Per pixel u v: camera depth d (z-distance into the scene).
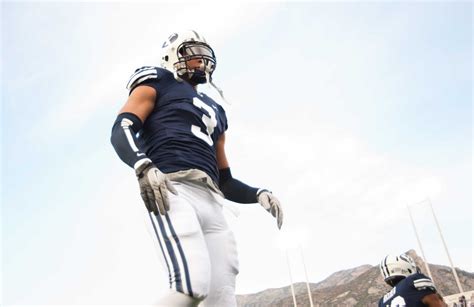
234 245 2.47
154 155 2.34
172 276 1.96
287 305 39.66
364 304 32.12
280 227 2.78
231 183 2.95
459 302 22.53
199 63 2.67
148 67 2.54
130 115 2.25
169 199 2.05
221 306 2.32
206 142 2.49
